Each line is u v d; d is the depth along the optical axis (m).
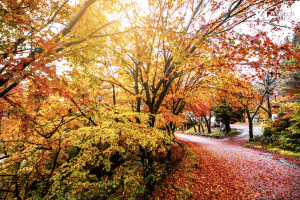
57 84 3.09
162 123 8.58
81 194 5.17
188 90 9.61
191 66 5.66
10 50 2.48
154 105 7.31
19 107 3.47
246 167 8.98
